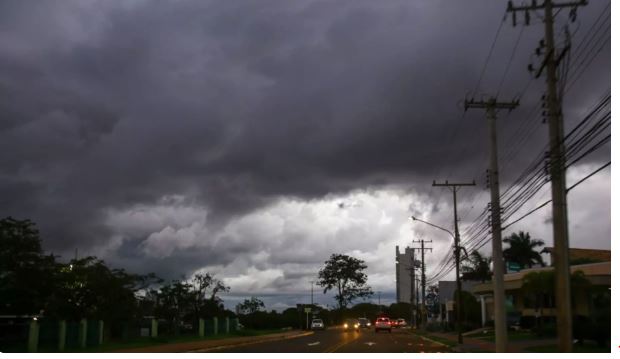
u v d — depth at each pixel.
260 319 84.88
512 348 33.84
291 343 42.62
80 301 38.50
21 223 35.62
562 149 20.22
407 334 65.31
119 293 40.03
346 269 116.88
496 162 31.44
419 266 87.19
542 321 46.06
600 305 41.03
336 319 115.69
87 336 35.06
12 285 34.56
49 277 36.34
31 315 37.56
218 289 58.66
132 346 35.72
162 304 54.84
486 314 72.00
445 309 95.19
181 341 42.19
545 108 21.28
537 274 44.06
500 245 30.48
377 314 134.38
